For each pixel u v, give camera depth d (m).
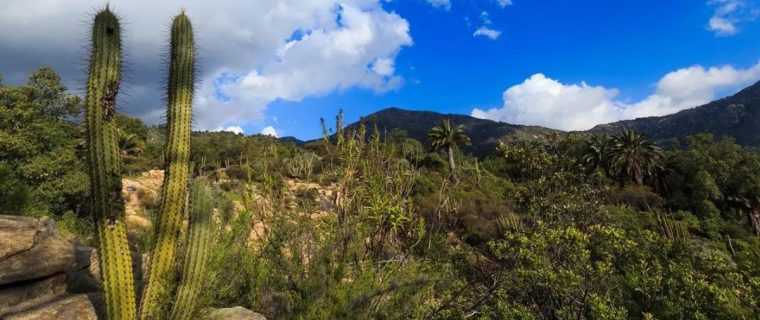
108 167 3.87
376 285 4.24
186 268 4.11
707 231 35.06
